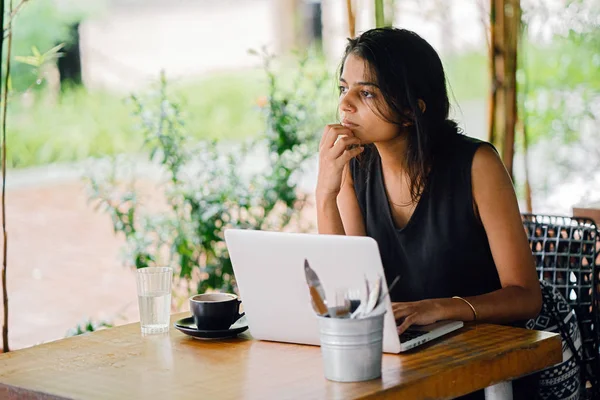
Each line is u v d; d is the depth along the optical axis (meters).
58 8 11.26
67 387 1.75
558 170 5.52
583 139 5.48
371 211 2.53
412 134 2.39
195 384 1.74
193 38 12.92
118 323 4.96
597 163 5.43
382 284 1.72
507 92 3.71
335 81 2.81
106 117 10.32
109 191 4.11
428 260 2.41
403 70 2.31
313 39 12.03
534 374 2.39
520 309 2.20
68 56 11.04
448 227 2.37
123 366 1.89
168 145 3.92
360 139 2.41
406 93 2.32
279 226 4.18
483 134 8.98
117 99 10.77
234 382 1.74
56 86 10.73
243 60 12.57
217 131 10.53
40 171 9.79
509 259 2.28
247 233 1.98
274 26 12.46
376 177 2.51
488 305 2.14
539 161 5.62
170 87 6.25
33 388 1.76
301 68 4.38
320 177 2.47
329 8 7.38
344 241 1.83
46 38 10.92
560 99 5.55
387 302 1.83
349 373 1.70
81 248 6.79
